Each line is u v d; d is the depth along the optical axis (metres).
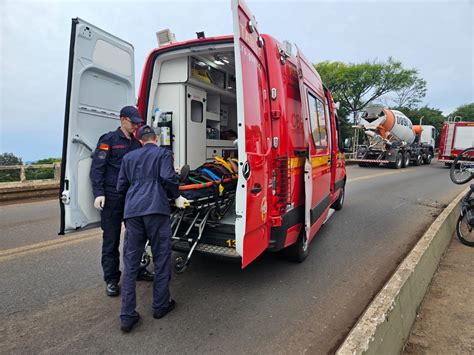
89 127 3.42
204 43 3.81
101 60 3.46
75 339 2.62
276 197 3.46
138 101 4.28
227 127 6.02
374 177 14.58
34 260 4.30
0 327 2.78
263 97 3.28
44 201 8.59
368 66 32.66
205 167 3.82
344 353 1.94
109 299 3.29
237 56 2.71
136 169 2.91
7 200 8.50
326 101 5.60
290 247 4.20
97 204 3.17
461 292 3.56
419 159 22.38
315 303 3.29
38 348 2.50
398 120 18.89
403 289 2.81
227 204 3.77
